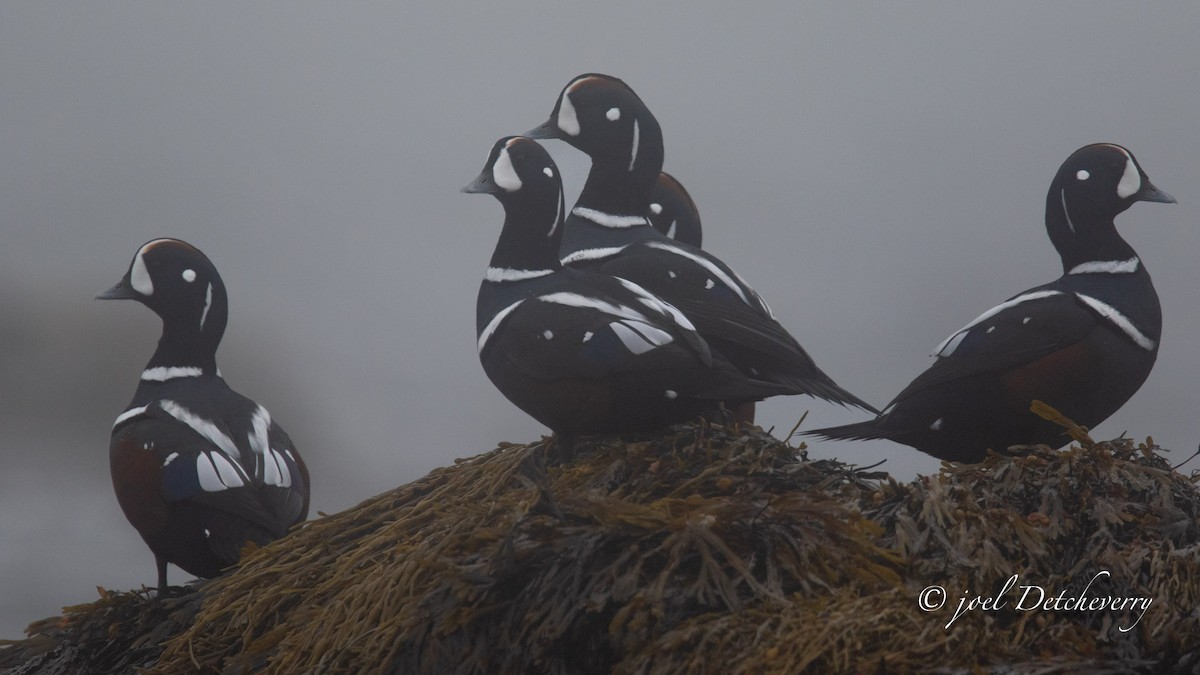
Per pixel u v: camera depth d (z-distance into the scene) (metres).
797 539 7.79
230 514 11.21
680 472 8.91
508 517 8.30
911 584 7.64
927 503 8.12
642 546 7.84
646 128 11.73
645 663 7.29
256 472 11.38
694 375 9.24
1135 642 7.44
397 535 9.18
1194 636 7.37
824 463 8.94
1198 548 7.84
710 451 8.98
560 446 9.66
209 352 12.34
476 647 7.79
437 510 9.26
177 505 11.31
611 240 11.55
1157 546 7.94
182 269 12.22
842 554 7.71
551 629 7.58
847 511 7.91
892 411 10.52
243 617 9.20
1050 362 9.96
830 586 7.54
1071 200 10.48
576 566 7.72
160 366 12.19
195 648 9.20
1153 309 10.25
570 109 11.74
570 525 8.04
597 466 9.27
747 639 7.22
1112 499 8.27
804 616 7.25
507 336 9.66
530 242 10.09
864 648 7.11
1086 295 10.18
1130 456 8.76
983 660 7.12
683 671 7.22
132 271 12.28
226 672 8.79
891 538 8.13
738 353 10.60
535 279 10.02
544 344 9.45
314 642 8.52
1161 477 8.42
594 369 9.26
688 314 10.59
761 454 8.88
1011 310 10.28
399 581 8.32
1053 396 10.03
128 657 9.63
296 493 11.52
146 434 11.48
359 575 8.84
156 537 11.50
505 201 10.12
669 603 7.51
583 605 7.56
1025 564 7.93
